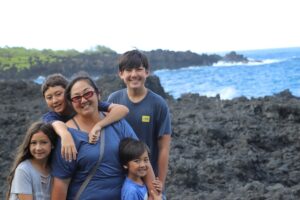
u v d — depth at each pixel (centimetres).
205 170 618
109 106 266
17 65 4391
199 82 3275
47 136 254
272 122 880
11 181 261
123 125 263
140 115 289
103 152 247
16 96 1320
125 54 290
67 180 249
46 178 259
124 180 257
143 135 290
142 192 254
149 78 1393
